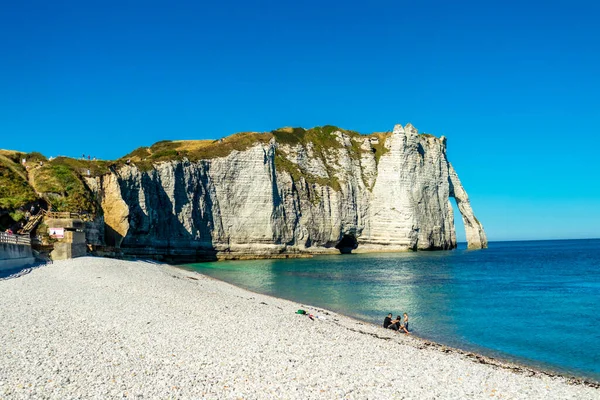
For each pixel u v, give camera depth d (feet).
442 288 166.61
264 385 46.47
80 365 46.96
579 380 62.95
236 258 315.78
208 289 125.80
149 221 262.26
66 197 197.77
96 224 202.90
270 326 75.15
